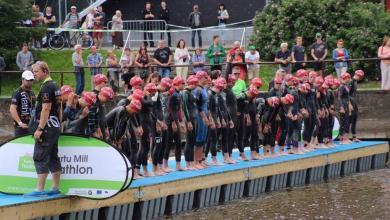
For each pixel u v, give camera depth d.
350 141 27.34
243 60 30.12
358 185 23.42
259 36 37.91
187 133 21.02
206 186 20.39
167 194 19.23
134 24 41.66
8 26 35.97
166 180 19.34
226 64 30.02
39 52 37.22
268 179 22.62
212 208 20.20
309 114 25.02
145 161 19.78
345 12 37.06
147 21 40.84
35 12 37.19
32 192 16.70
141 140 19.64
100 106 18.00
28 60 32.41
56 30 37.47
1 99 30.53
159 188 19.00
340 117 26.97
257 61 31.33
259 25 38.22
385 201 20.83
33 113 16.83
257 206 20.39
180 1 44.03
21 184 17.11
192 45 39.09
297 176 23.64
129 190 18.20
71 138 16.95
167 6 44.09
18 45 36.16
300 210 19.88
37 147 16.52
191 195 20.05
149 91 19.55
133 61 30.91
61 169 16.95
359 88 33.84
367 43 35.75
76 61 30.00
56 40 38.12
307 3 37.25
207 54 33.75
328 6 37.22
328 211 19.72
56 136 16.61
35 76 16.89
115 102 29.50
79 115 17.66
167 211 19.53
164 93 20.52
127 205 18.38
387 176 25.19
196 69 31.97
